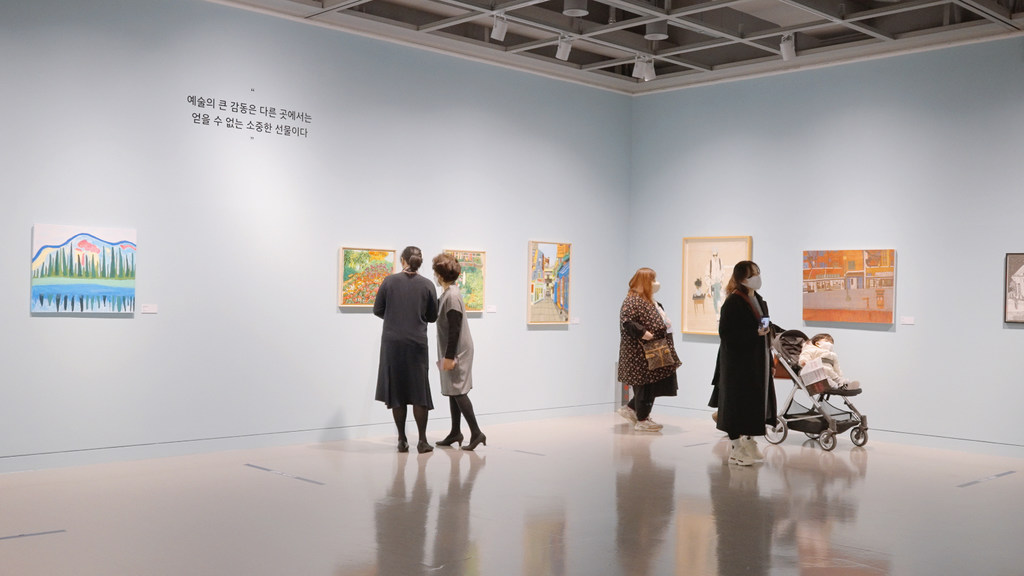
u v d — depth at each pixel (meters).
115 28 7.33
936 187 8.99
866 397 9.39
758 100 10.31
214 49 7.87
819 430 8.69
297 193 8.39
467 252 9.66
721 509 6.07
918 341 9.07
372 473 7.10
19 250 6.90
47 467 7.04
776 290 10.15
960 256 8.83
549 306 10.53
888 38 9.02
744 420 7.52
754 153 10.34
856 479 7.19
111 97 7.31
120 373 7.38
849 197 9.59
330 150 8.62
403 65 9.16
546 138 10.52
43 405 7.02
